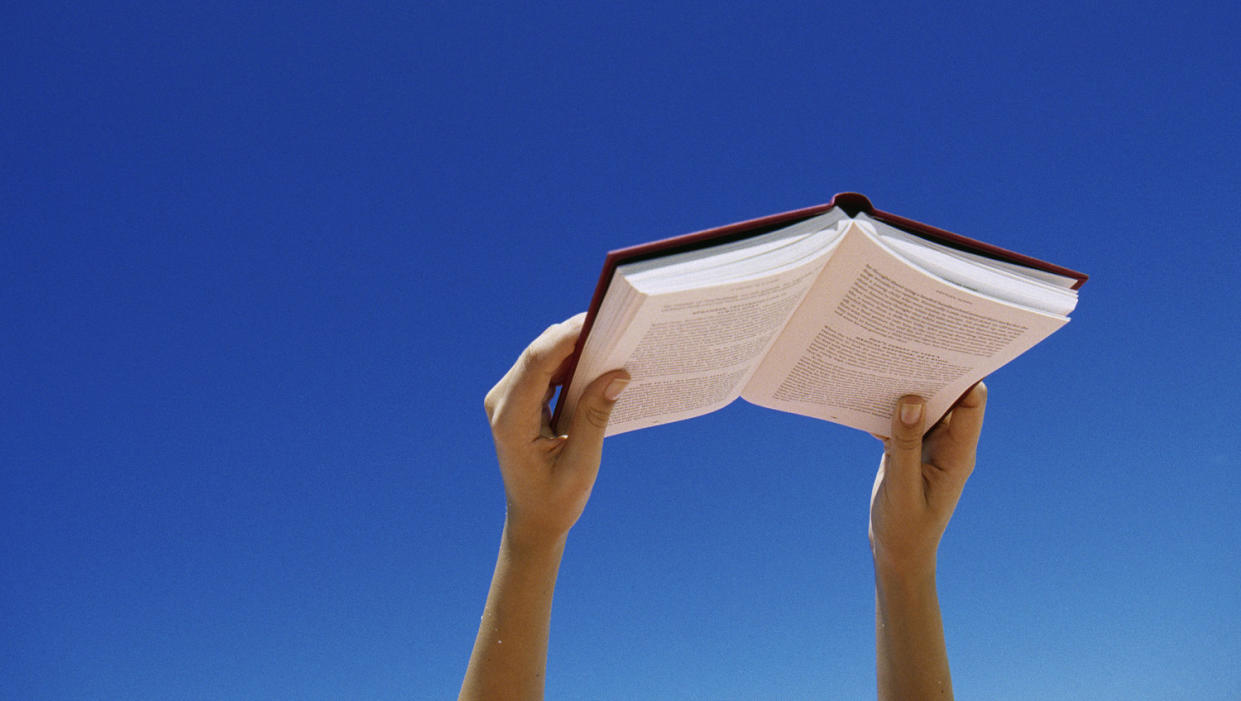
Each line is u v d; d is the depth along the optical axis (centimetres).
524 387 134
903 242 150
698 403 170
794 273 138
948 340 160
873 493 184
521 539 137
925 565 176
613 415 159
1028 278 159
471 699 133
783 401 183
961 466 179
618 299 128
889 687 174
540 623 136
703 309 133
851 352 167
